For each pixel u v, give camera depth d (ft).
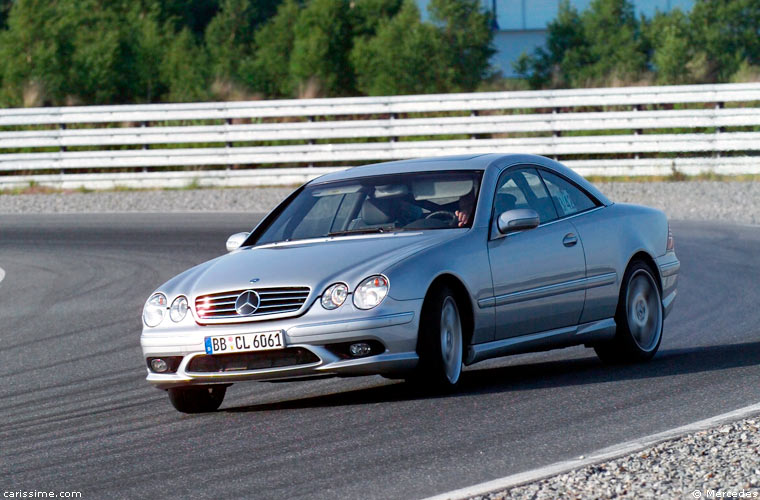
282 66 320.70
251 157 225.76
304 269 66.03
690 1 436.35
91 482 52.54
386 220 72.59
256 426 63.57
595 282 77.15
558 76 315.58
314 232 73.77
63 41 277.44
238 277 66.95
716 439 51.65
